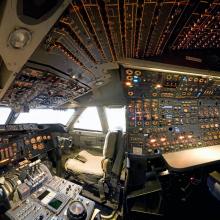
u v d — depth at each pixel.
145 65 2.51
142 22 1.21
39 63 1.31
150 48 2.16
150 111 2.91
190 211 2.65
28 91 2.02
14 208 1.48
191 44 2.38
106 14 1.02
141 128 2.79
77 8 0.89
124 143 2.74
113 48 1.62
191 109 3.16
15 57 0.94
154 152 2.71
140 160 2.59
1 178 1.60
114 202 2.84
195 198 2.74
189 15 1.34
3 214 1.43
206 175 2.71
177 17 1.26
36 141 2.23
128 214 2.49
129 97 2.87
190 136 3.00
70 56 1.36
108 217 2.66
